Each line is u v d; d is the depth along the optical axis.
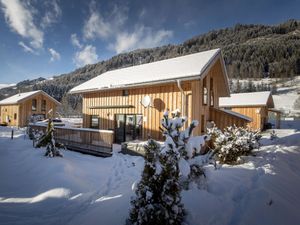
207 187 4.99
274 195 4.74
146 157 3.62
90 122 15.68
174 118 4.39
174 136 4.17
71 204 4.81
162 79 10.61
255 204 4.25
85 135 11.23
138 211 3.38
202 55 12.62
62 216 4.27
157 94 11.63
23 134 18.62
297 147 10.40
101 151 10.36
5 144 12.27
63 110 58.00
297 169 7.57
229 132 8.29
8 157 8.88
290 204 4.63
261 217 3.87
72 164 7.73
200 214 3.78
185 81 10.27
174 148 3.82
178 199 3.45
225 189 4.96
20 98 29.27
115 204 4.52
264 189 4.88
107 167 8.05
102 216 4.07
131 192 5.13
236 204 4.37
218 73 13.03
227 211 4.02
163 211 3.21
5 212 4.39
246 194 4.76
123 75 14.65
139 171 7.41
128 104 13.02
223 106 28.03
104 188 5.90
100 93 14.89
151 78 11.30
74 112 59.38
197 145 4.40
